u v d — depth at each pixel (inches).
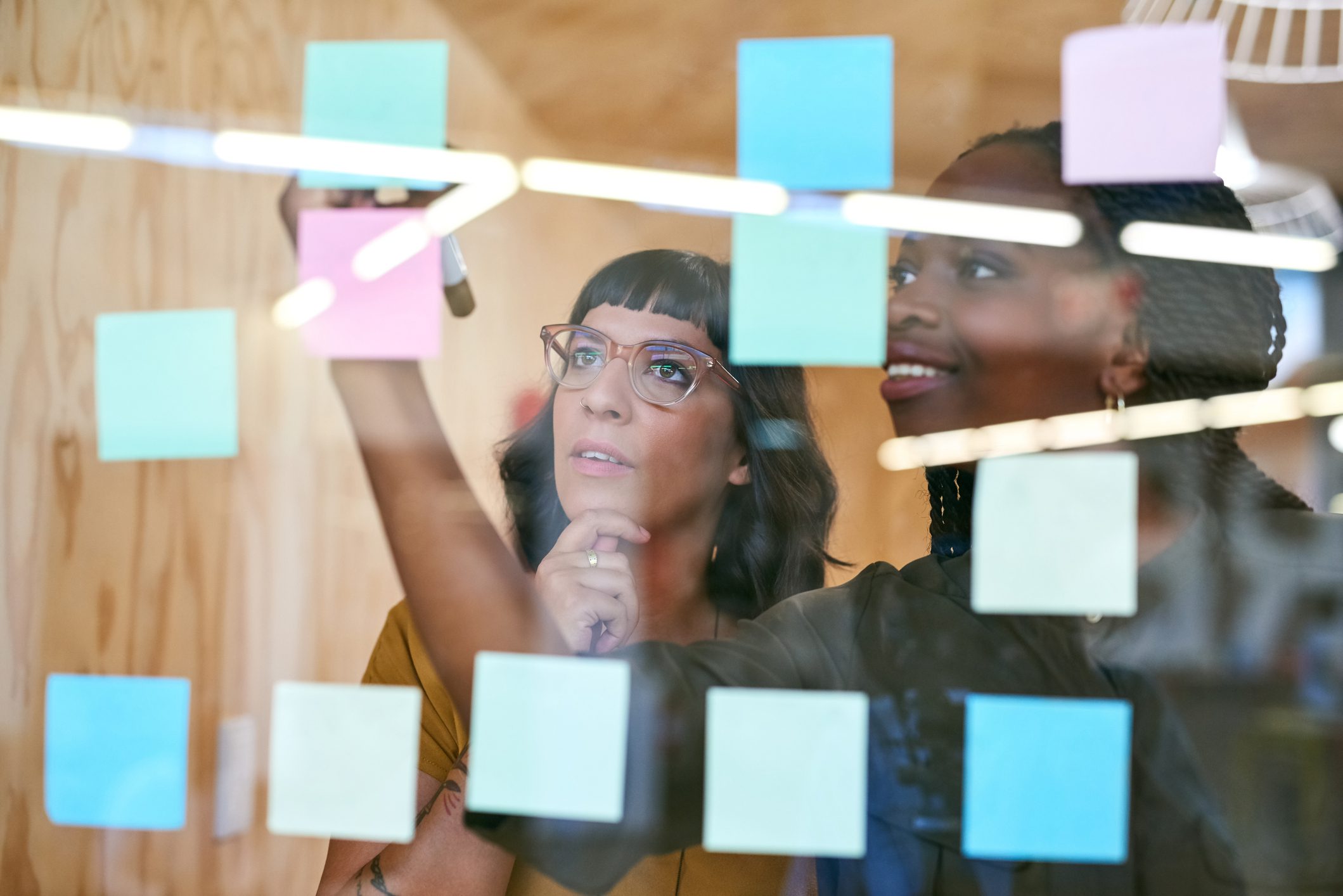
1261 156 42.0
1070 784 25.7
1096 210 27.8
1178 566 26.5
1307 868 24.4
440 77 34.0
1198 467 27.3
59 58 40.2
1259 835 24.7
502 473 36.0
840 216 29.5
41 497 38.9
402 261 33.1
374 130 34.2
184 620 43.2
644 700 27.7
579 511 32.4
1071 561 26.6
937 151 44.1
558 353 33.4
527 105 50.0
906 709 26.8
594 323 33.2
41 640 38.6
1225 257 27.4
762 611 32.8
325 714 30.7
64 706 36.3
